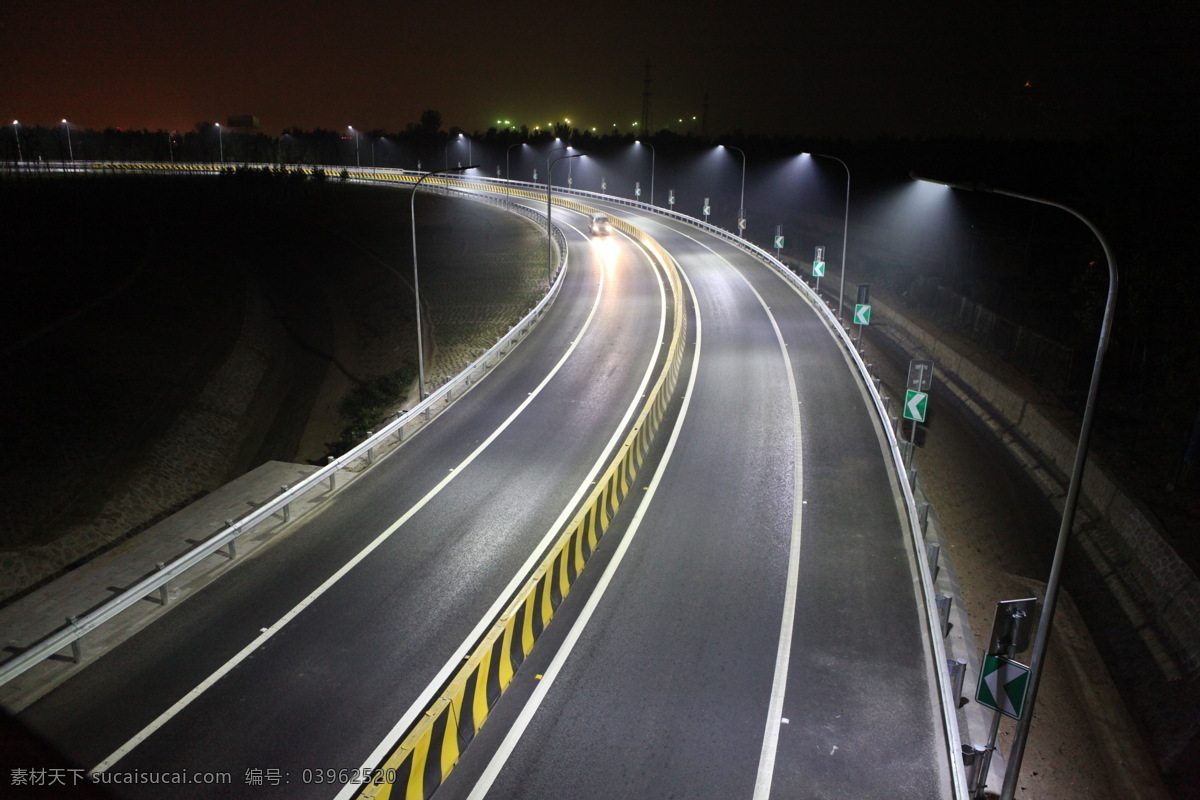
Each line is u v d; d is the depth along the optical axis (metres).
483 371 29.86
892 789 10.12
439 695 11.88
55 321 41.03
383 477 20.50
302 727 11.20
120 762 10.48
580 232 63.19
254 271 57.72
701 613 14.02
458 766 10.40
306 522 17.94
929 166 75.38
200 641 13.29
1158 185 23.48
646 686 12.03
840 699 11.78
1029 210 55.56
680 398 26.03
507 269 51.53
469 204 80.00
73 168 105.75
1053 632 17.88
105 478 27.38
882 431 22.95
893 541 16.70
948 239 51.59
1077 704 15.43
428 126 144.50
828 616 13.96
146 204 78.94
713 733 11.03
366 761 10.55
